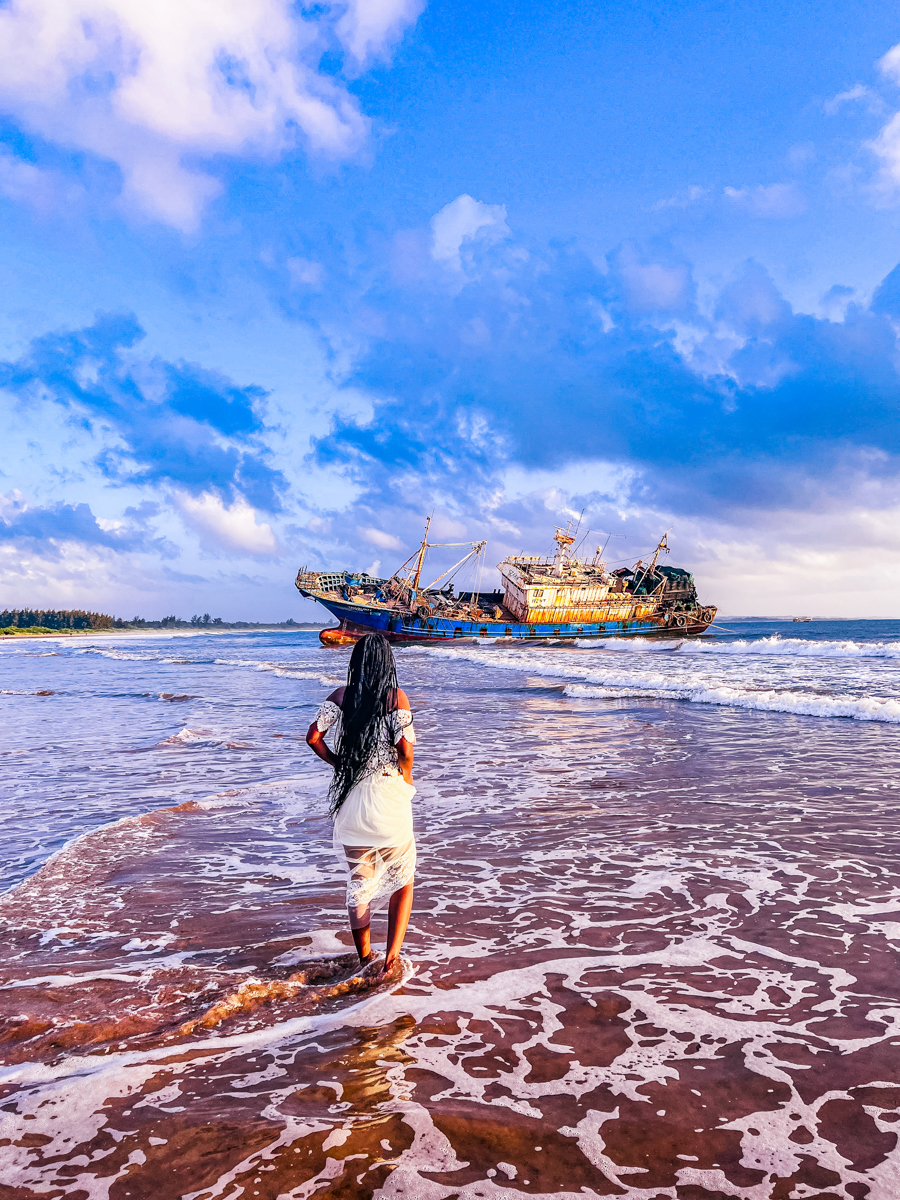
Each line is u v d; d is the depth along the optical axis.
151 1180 2.06
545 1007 3.20
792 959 3.70
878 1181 2.01
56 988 3.54
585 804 7.54
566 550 68.88
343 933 4.23
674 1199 1.94
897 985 3.37
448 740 12.09
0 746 12.29
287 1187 2.01
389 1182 2.02
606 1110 2.39
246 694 22.36
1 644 104.19
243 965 3.78
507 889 5.00
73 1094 2.55
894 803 7.21
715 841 6.06
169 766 10.19
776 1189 1.98
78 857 5.91
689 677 23.16
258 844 6.30
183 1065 2.75
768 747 10.66
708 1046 2.83
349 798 3.79
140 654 60.12
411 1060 2.75
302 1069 2.70
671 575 72.12
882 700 15.37
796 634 75.94
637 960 3.73
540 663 33.28
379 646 3.98
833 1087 2.51
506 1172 2.07
